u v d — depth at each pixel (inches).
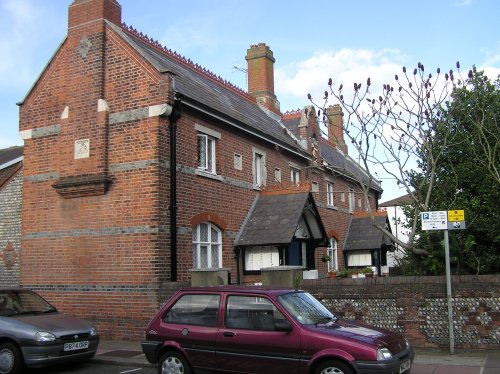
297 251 705.0
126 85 542.9
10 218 657.0
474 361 368.8
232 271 625.3
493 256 477.1
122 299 514.3
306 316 297.4
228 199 633.6
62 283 550.0
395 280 431.5
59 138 574.9
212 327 307.6
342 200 1067.9
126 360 406.3
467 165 509.7
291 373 279.1
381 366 260.4
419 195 484.4
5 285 644.1
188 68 773.3
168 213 523.5
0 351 367.6
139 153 525.7
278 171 779.4
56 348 366.9
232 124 645.9
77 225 549.6
